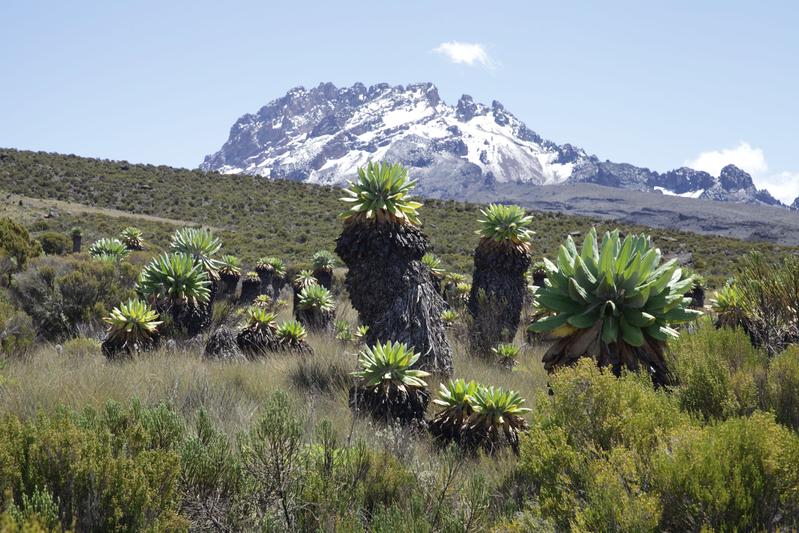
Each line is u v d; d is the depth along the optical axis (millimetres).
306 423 5367
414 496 3629
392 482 4027
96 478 3098
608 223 55156
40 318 12242
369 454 4203
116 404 4098
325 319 13227
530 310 14719
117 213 49750
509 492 3900
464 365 9422
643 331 4492
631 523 2672
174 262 11164
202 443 4035
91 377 6859
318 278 20469
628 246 4508
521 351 11188
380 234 8422
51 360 9141
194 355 9578
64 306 12562
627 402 3574
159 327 10297
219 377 7660
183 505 3539
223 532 3543
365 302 8477
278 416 3879
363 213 8562
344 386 7168
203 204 57469
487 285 11648
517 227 11758
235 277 19469
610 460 2998
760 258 5977
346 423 5648
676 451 2938
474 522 3383
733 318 7395
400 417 5895
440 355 8375
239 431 4844
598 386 3572
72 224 41594
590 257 4715
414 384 6070
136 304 9766
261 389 7156
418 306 8398
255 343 9875
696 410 3990
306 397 6312
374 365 6211
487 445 5039
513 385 7961
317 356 8891
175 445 3973
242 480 3803
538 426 3543
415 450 4859
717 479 2736
